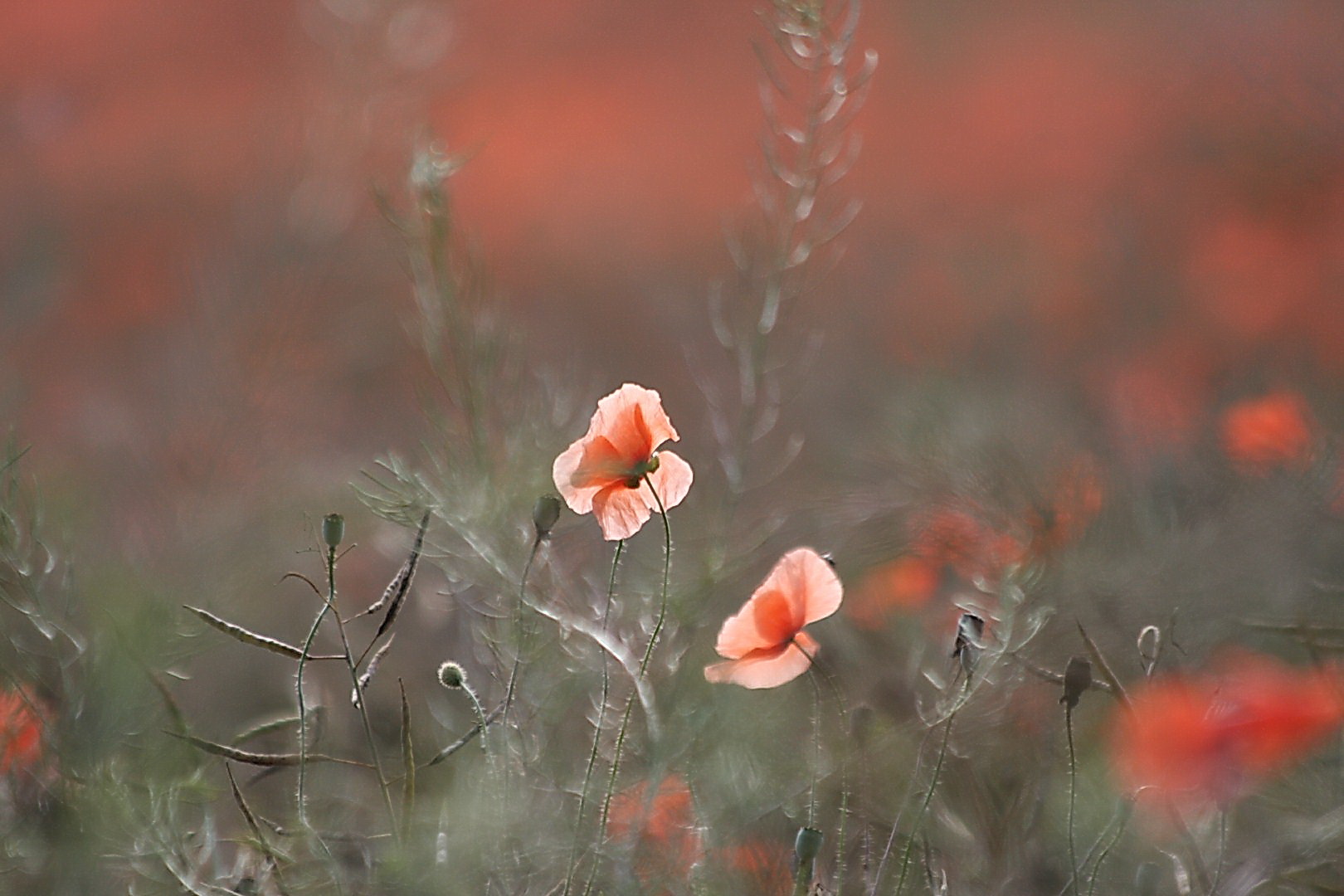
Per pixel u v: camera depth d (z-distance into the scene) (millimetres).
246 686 4422
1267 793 4195
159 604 4270
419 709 4387
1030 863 4211
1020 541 4426
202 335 4672
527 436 4395
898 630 4418
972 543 4488
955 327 5496
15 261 5840
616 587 4422
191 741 4164
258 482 4543
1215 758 4070
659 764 4199
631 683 4289
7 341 5172
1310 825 4168
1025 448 4531
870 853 4207
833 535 4555
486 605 4402
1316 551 4402
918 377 4703
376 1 5066
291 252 4730
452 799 4172
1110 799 4203
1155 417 4648
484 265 4418
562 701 4281
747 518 4562
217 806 4277
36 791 4191
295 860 4156
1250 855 4176
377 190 4434
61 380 5379
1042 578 4344
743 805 4219
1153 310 5871
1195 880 4164
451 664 4172
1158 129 8812
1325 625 4340
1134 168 8539
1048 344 5613
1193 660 4320
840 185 8914
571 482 4180
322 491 4547
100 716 4180
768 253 4570
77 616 4320
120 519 4500
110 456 4652
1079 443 4590
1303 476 4441
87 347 5648
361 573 4555
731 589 4488
